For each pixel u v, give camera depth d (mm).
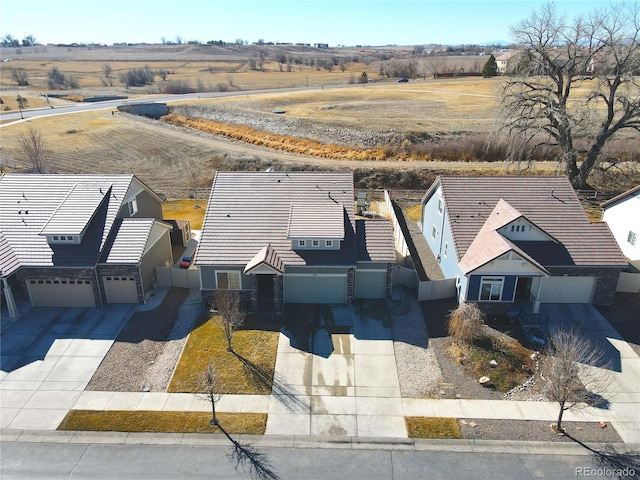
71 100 103062
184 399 20500
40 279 26484
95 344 23969
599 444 18188
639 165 50469
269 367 22375
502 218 27234
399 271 29094
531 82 43812
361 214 40750
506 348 23188
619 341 23969
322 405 20188
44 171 53531
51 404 20203
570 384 18391
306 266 26203
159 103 89875
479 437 18531
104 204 29203
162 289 29109
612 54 39000
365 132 63344
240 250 26922
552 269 26156
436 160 56438
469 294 25703
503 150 55281
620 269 26312
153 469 17188
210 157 60906
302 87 112938
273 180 30641
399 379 21656
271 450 18031
